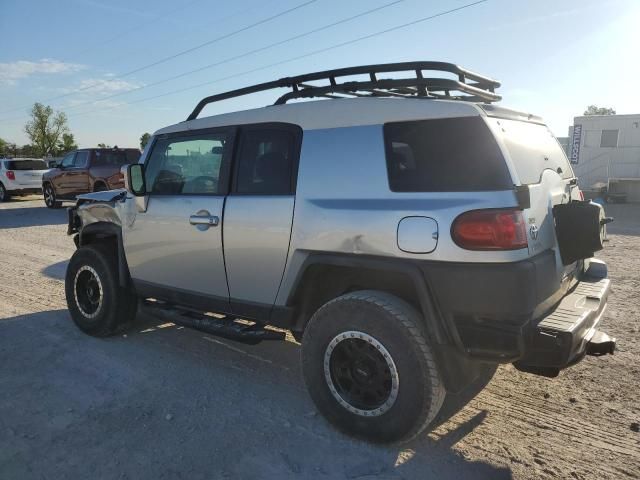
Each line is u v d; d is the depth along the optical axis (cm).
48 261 898
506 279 271
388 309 299
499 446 315
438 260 288
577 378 407
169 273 433
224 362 445
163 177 442
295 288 350
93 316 498
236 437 325
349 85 366
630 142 2197
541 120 390
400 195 306
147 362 444
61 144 8012
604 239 349
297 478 284
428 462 299
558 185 353
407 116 313
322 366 327
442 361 299
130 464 296
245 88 417
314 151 346
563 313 302
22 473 289
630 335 496
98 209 491
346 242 320
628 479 283
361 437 318
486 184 282
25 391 390
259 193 371
